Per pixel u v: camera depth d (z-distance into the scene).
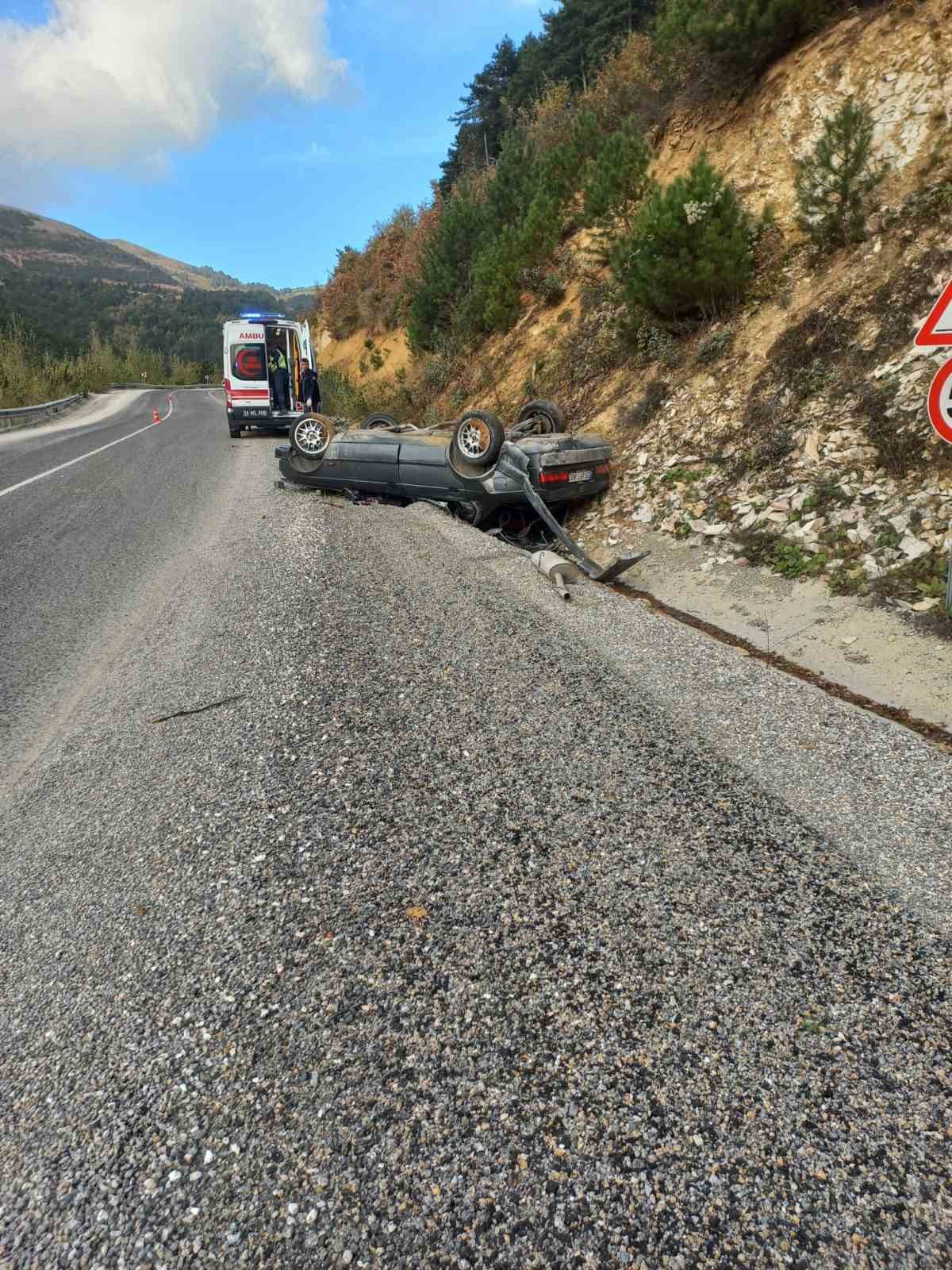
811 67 9.20
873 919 2.18
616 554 6.75
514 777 2.89
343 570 5.59
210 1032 1.84
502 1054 1.73
